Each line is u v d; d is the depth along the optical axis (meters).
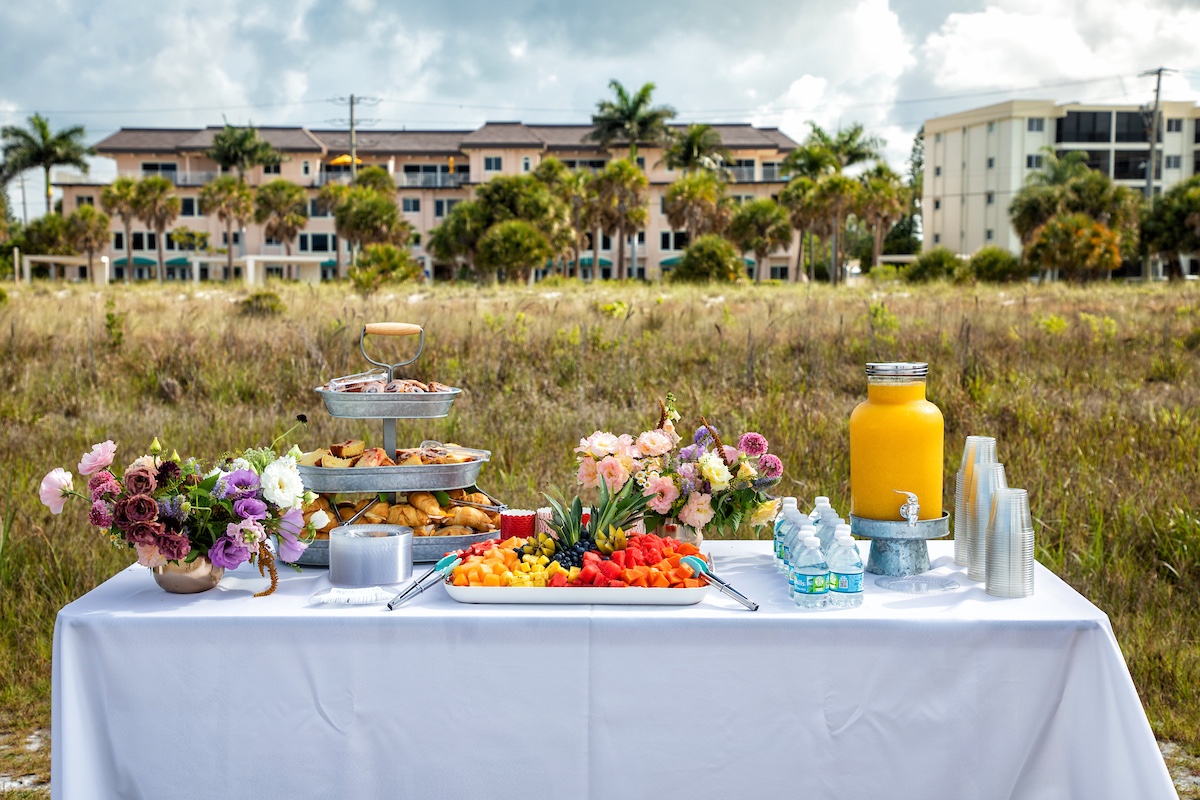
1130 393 8.24
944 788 2.05
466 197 55.53
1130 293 19.88
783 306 16.62
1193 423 6.70
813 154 43.19
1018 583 2.21
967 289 23.66
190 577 2.23
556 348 9.98
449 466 2.60
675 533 2.60
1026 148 55.09
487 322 11.68
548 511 2.56
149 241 55.84
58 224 46.16
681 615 2.04
